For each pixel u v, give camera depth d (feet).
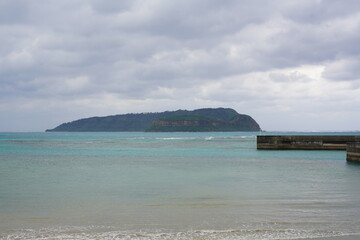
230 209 45.29
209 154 156.56
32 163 113.80
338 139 166.81
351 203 48.80
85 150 194.39
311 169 93.91
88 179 74.33
